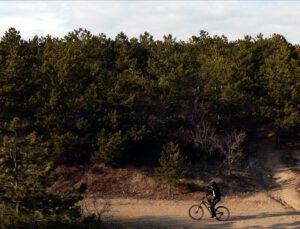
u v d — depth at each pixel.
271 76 36.25
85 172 31.64
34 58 36.53
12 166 19.12
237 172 32.62
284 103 35.97
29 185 18.33
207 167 32.75
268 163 34.69
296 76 36.16
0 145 19.09
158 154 33.78
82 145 32.81
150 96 34.69
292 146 37.47
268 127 40.56
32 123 31.81
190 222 23.81
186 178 31.23
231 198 29.03
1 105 30.97
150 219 24.28
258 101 35.88
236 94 34.56
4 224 17.67
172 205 27.53
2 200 18.23
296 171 32.97
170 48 40.44
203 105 34.97
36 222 18.48
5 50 36.75
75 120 32.28
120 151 30.94
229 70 35.66
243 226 23.16
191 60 38.31
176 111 36.12
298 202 28.14
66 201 19.17
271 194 29.86
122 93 33.34
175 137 35.19
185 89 34.91
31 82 32.56
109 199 28.56
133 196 29.25
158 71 37.22
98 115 32.56
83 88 33.09
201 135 33.66
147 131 32.31
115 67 42.16
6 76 32.22
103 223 23.31
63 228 18.67
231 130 35.91
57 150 30.70
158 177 30.83
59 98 31.48
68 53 33.69
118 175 31.36
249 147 37.06
